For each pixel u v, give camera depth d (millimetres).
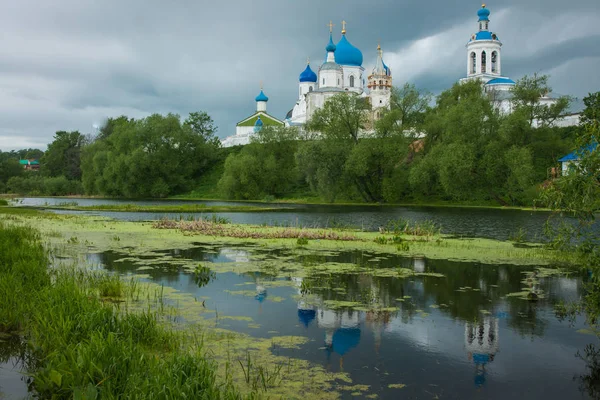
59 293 8688
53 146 109000
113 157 78688
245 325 8477
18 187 91750
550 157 53312
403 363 6969
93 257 15391
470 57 97875
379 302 10242
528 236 23719
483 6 98188
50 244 17766
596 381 6480
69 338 6945
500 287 11734
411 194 60562
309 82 107062
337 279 12438
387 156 56594
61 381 5715
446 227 28969
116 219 32312
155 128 79312
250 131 109188
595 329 8594
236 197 71625
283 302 10086
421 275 13039
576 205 8375
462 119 52469
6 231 18359
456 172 49719
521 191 51688
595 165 8156
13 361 6867
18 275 10648
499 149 50781
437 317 9227
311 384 6172
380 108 70562
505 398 5961
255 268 13773
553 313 9570
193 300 10102
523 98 57875
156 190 77438
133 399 5223
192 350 7133
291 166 73375
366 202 61531
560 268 14258
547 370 6840
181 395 5145
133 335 7355
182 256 15812
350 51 98875
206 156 87500
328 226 28547
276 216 37625
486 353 7414
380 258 15750
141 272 13039
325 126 64000
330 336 8039
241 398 5672
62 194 87250
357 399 5805
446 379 6469
